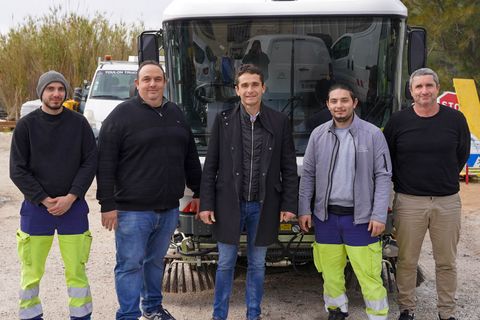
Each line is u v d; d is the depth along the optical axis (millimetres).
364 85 5156
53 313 5195
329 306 4688
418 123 4461
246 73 4320
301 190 4586
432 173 4477
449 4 14734
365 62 5129
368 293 4453
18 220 8664
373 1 5012
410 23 15242
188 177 4758
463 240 7715
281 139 4445
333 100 4348
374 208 4355
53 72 4242
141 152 4348
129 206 4398
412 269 4711
